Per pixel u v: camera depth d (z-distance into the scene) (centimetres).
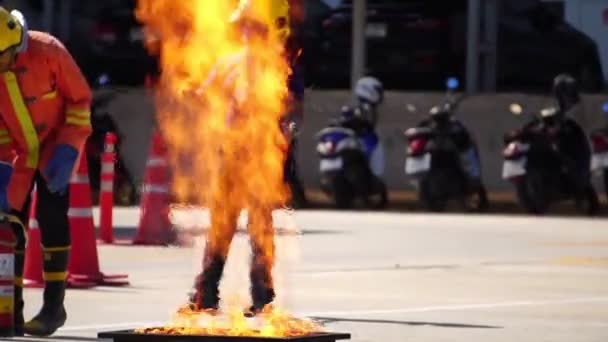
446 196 4562
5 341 1833
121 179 4691
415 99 5288
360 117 4644
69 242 1831
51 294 1831
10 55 1731
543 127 4534
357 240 3528
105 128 4556
